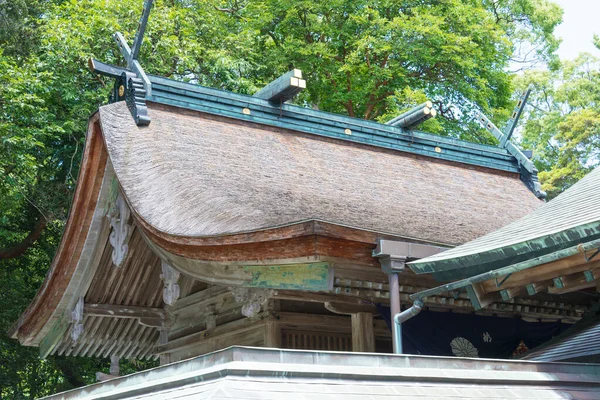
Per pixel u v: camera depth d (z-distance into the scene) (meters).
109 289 10.25
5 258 18.59
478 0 27.30
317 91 24.89
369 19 24.55
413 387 4.45
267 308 8.82
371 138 12.02
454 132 24.58
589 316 8.24
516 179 13.46
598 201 6.23
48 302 10.16
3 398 19.34
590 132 30.27
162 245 7.64
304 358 4.28
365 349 8.25
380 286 7.70
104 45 18.52
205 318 9.96
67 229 9.59
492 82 26.17
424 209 9.73
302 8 24.30
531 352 7.49
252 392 3.79
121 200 9.12
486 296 6.32
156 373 4.54
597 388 5.30
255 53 22.59
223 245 6.86
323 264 6.75
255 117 11.01
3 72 16.67
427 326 8.59
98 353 11.28
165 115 10.09
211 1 22.05
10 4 18.17
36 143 16.34
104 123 9.26
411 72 24.88
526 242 5.60
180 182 8.21
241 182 8.59
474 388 4.70
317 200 8.59
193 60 19.28
